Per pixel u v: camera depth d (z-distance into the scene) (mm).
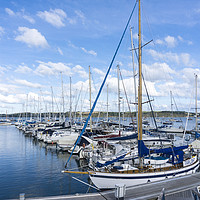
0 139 43375
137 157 15062
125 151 20078
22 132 58938
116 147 21391
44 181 16484
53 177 17484
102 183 12641
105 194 10078
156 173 12805
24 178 17250
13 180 16734
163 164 14000
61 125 47812
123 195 9117
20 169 20016
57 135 36312
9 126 85875
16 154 27469
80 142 26453
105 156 18781
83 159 23922
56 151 29484
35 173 18672
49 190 14617
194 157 15930
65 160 23781
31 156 26156
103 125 47031
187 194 10039
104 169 13391
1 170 19734
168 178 12258
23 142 38781
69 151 27719
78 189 14805
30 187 15195
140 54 14352
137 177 12430
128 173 12445
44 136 38812
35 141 39938
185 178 12344
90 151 23078
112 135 31859
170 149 14258
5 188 14992
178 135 47469
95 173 12742
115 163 15023
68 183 16016
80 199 9477
